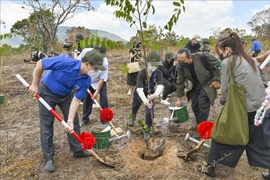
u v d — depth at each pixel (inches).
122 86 313.9
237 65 116.6
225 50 120.7
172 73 252.5
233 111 116.2
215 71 163.0
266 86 131.0
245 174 141.8
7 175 143.9
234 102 116.3
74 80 134.7
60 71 134.9
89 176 137.8
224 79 121.1
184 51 161.0
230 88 116.6
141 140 167.3
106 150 161.0
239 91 115.9
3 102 267.6
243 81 116.3
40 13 403.5
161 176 131.6
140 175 133.9
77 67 132.4
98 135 155.9
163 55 369.1
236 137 116.3
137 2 130.8
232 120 116.3
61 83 137.6
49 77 139.5
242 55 119.0
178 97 177.8
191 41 280.1
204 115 169.3
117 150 160.2
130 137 169.3
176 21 134.3
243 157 158.1
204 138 136.8
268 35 931.3
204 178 132.0
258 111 113.6
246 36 672.4
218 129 119.7
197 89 174.4
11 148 174.4
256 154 124.1
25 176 142.9
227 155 124.0
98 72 191.9
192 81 172.2
